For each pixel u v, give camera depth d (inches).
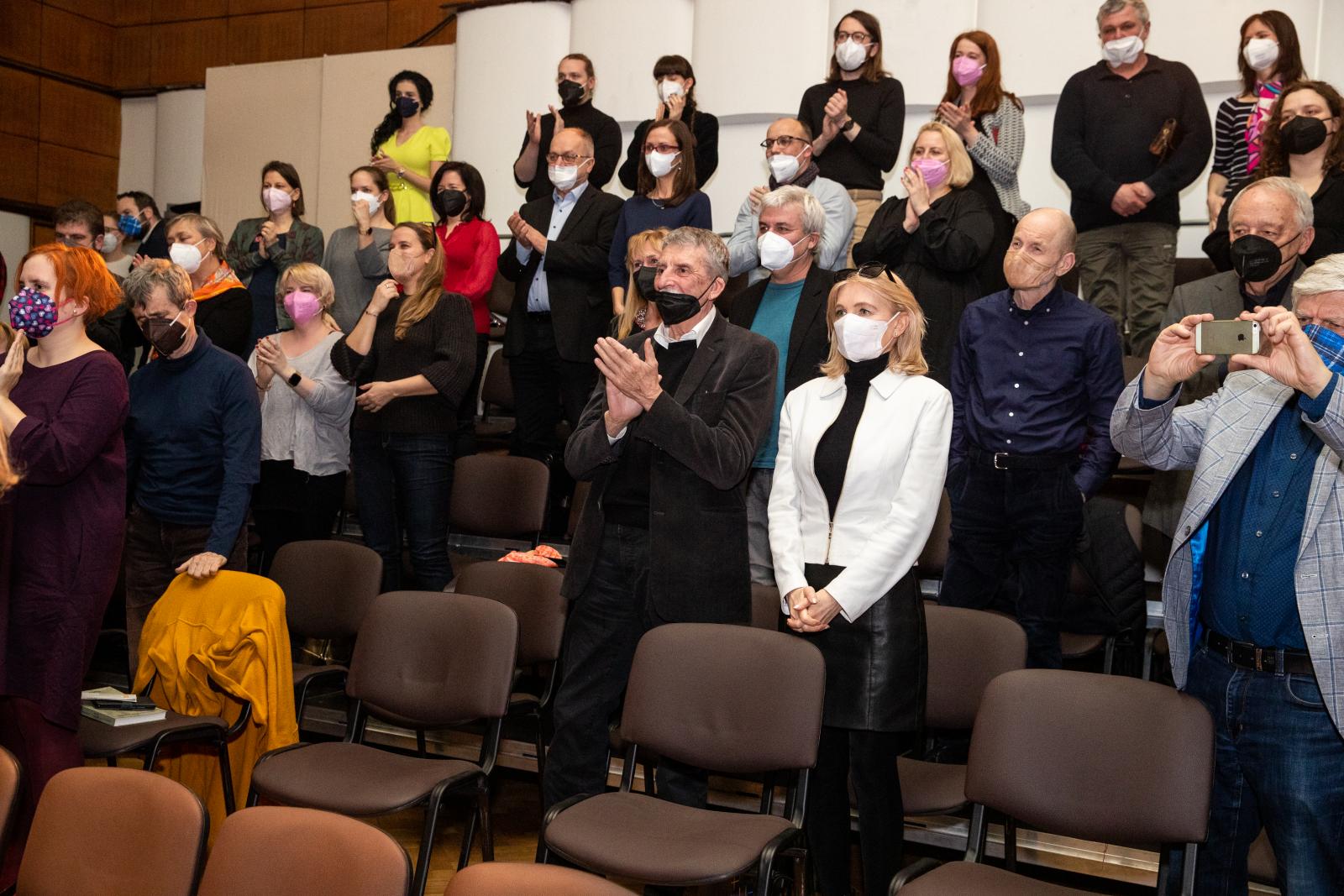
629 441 108.7
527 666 146.3
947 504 150.3
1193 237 195.8
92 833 82.3
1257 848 96.9
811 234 131.6
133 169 341.1
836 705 99.2
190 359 138.8
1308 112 135.6
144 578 143.5
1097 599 137.5
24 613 109.1
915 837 121.6
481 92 239.9
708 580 105.7
